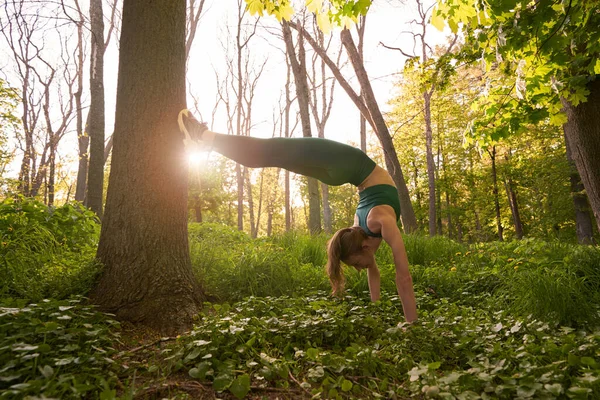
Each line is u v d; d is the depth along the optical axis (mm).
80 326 2801
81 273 3621
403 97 22938
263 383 2473
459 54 6859
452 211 27312
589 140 5086
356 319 3406
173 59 3855
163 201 3732
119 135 3775
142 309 3447
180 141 3854
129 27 3811
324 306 3965
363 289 4863
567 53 4531
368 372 2551
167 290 3596
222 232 9828
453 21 3959
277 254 5523
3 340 2295
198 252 5176
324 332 3164
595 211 5215
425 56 15969
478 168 26125
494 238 29953
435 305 4430
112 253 3664
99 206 11141
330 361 2594
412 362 2682
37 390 1912
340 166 3385
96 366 2377
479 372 2367
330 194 38562
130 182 3701
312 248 7020
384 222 3221
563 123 5391
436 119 23484
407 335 2980
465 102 22469
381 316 3773
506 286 4742
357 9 3732
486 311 4164
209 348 2666
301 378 2559
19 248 4016
